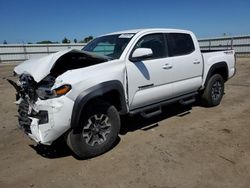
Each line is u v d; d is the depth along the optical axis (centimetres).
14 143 453
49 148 426
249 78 1105
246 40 2436
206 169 338
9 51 2914
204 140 429
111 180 324
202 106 632
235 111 589
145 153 390
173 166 349
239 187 298
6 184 328
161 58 480
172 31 519
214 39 2675
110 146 403
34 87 366
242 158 363
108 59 414
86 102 359
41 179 335
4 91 990
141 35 457
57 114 340
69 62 430
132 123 527
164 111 602
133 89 429
